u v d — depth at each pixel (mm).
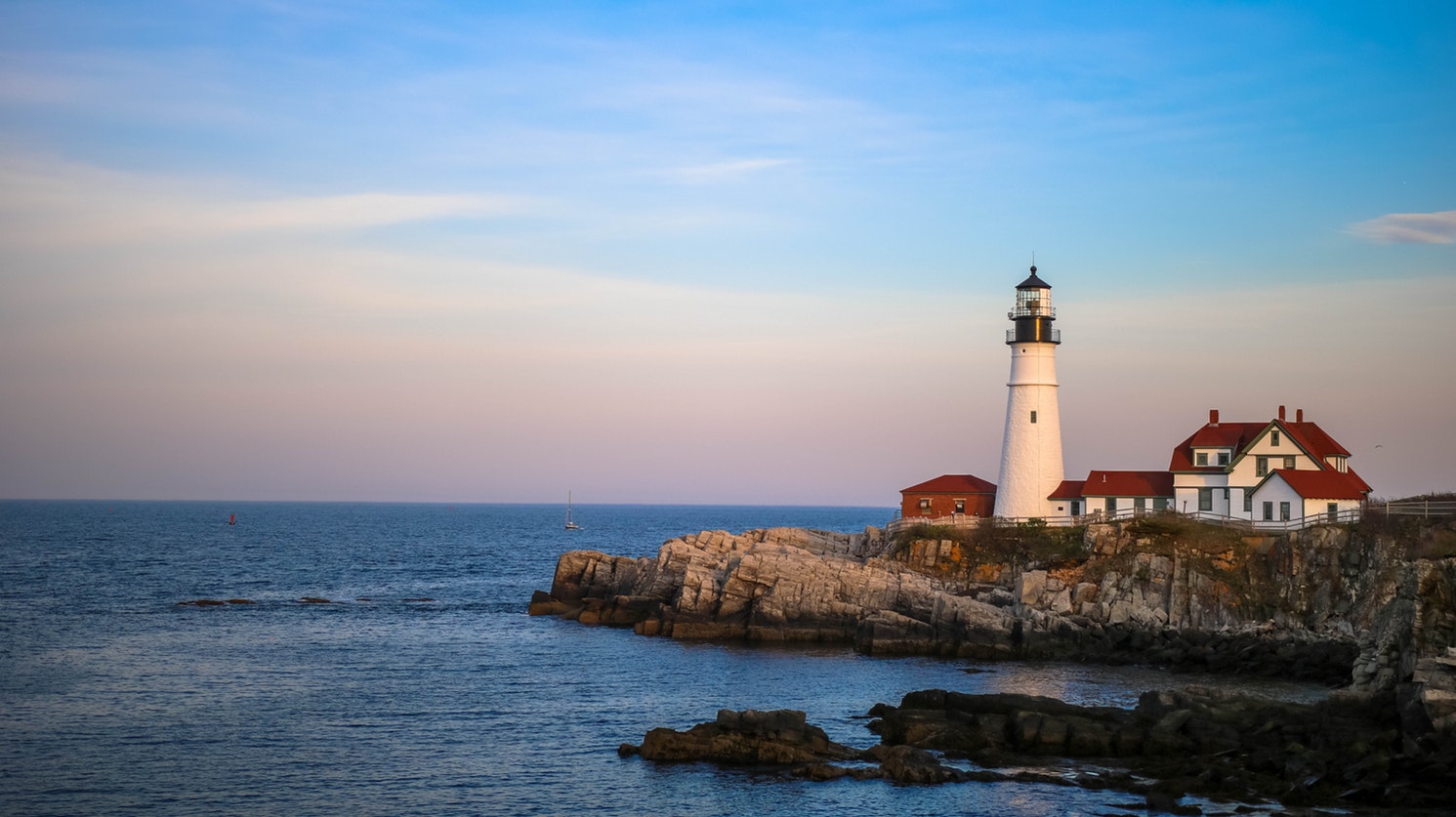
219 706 60531
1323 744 47969
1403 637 51938
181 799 45156
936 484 107500
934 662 75062
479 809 44281
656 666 73375
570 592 104625
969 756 49938
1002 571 90562
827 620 84875
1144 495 95875
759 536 105750
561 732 55594
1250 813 42156
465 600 114125
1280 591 78250
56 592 114312
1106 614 79625
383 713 59469
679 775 48219
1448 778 43375
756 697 63469
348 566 159875
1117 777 46844
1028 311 100750
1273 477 87188
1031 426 99938
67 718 57188
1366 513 78500
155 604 104562
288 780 47688
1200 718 50906
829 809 44062
